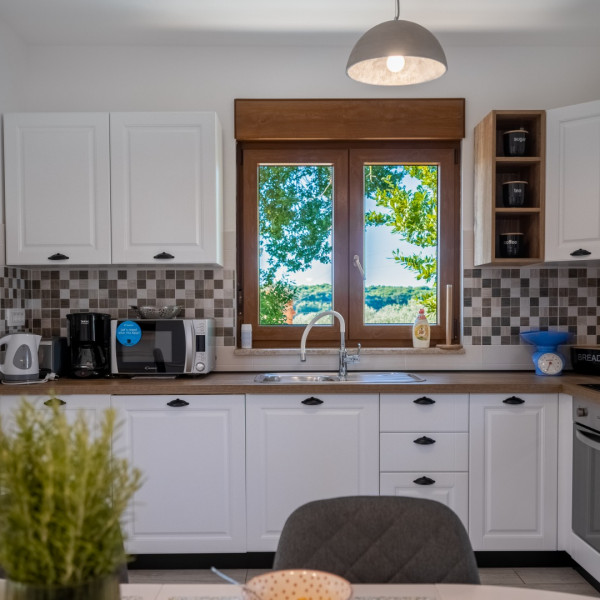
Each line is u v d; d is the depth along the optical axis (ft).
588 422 8.16
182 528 8.87
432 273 11.10
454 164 11.02
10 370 9.00
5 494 2.30
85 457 2.27
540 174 9.79
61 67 10.71
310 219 11.05
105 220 9.73
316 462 8.84
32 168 9.71
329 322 11.05
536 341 10.12
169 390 8.79
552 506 8.92
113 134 9.69
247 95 10.77
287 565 4.03
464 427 8.87
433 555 4.04
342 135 10.75
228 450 8.86
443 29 10.07
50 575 2.19
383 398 8.84
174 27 10.00
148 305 10.73
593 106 9.41
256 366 10.66
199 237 9.75
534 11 9.43
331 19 9.70
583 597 3.31
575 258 9.57
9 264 9.72
